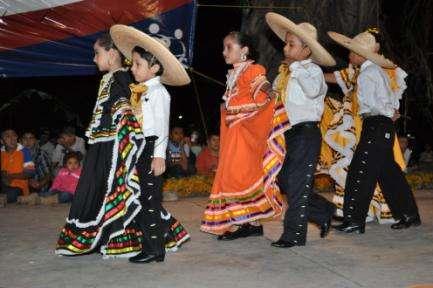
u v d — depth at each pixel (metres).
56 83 18.44
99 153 5.67
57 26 9.91
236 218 6.38
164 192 9.66
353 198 7.00
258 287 4.93
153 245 5.67
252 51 6.38
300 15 10.70
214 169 11.51
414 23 13.34
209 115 20.78
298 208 6.30
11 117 17.95
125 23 10.02
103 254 5.77
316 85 6.16
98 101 5.73
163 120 5.56
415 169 13.30
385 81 6.98
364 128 7.04
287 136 6.36
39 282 5.10
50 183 10.97
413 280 5.11
